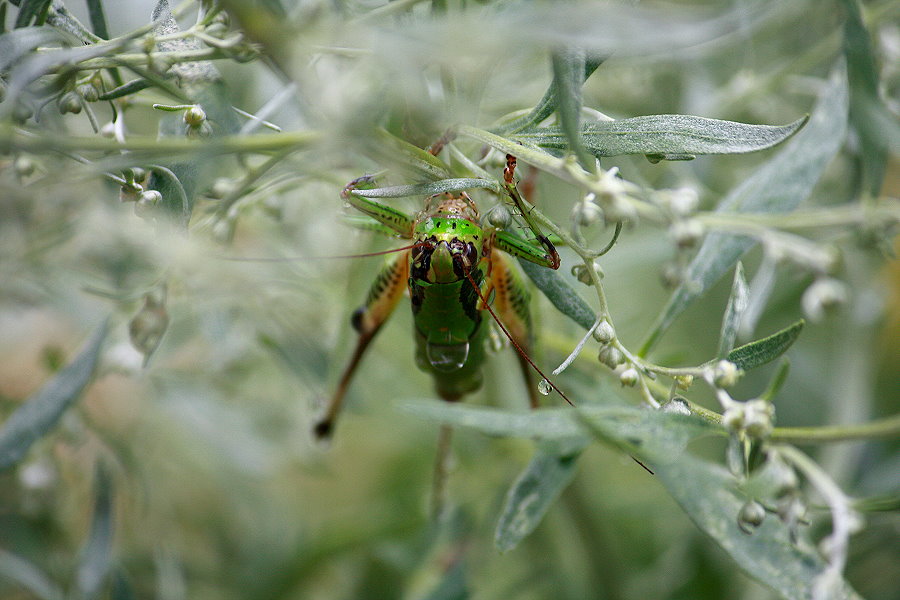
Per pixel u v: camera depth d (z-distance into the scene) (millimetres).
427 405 179
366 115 176
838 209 204
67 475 224
